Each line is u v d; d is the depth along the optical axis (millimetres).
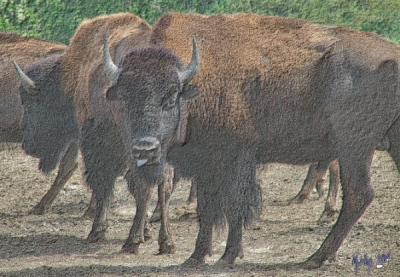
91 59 43750
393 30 77938
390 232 44344
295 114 37938
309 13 78312
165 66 36375
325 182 55094
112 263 38656
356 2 79062
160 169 37469
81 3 74312
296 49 38125
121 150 42031
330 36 38375
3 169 58031
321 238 43156
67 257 39875
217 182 37688
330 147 38438
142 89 36062
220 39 38188
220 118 37344
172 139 36906
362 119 37688
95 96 42125
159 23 38906
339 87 37688
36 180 55750
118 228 45438
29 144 47531
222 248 41625
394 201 51000
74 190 53719
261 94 37812
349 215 37906
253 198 37750
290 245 41844
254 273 36812
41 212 48375
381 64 37688
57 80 46625
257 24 38688
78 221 46781
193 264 37906
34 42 51094
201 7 76000
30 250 41156
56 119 46938
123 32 43000
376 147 38781
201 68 37438
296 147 38406
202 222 38000
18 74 48281
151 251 40969
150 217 47031
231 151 37594
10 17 73375
